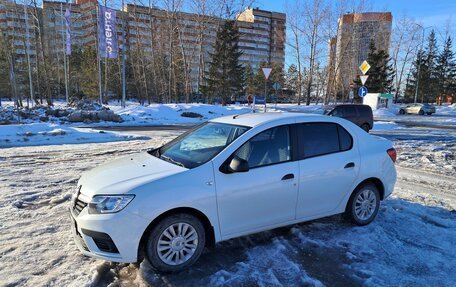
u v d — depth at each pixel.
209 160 3.94
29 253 4.02
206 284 3.49
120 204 3.45
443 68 81.00
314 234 4.68
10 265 3.73
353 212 4.91
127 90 67.25
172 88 46.97
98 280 3.53
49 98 34.78
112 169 4.08
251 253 4.14
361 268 3.84
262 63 83.12
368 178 4.96
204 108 30.17
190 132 4.98
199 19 37.50
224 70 52.22
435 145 14.05
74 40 70.19
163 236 3.63
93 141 13.41
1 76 51.19
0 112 22.22
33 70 52.62
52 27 54.88
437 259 4.07
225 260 3.98
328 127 4.77
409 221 5.20
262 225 4.18
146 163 4.19
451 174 8.87
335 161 4.65
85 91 58.00
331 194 4.66
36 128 14.55
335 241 4.48
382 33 60.25
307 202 4.46
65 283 3.43
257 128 4.26
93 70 56.91
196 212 3.80
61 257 3.94
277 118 4.50
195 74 61.06
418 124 26.48
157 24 40.59
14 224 4.84
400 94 83.88
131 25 47.31
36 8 36.00
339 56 53.88
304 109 44.78
